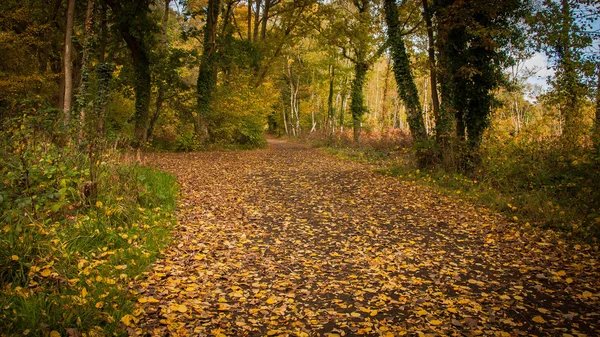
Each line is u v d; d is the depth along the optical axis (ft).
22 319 9.75
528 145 32.68
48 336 9.39
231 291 14.08
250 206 27.94
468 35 37.55
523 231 22.11
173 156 61.57
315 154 73.72
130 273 14.35
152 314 11.74
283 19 89.61
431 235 21.68
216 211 26.14
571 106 34.63
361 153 65.36
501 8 35.86
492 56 38.27
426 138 42.65
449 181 35.04
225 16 84.12
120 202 20.99
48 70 70.44
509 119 36.42
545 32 38.04
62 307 10.69
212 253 18.04
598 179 24.72
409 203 29.14
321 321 12.06
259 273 15.97
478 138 38.09
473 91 37.88
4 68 53.31
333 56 89.20
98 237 16.66
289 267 16.84
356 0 78.79
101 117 37.58
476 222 24.12
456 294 14.11
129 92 72.64
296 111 142.61
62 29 61.26
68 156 22.08
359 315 12.41
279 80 138.31
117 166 25.18
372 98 182.80
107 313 10.81
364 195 32.04
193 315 12.00
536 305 13.19
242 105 85.35
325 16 82.17
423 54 56.75
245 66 87.35
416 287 14.75
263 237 21.04
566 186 27.22
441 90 41.34
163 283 14.10
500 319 12.12
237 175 42.27
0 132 20.48
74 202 18.90
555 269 16.44
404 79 43.93
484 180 33.42
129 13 59.52
